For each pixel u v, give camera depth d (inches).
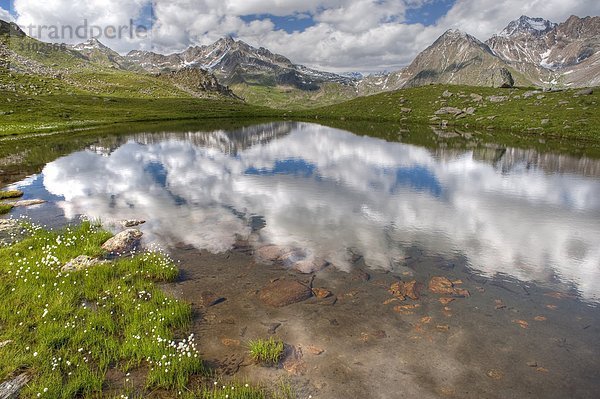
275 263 658.2
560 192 1218.0
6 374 362.0
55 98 5841.5
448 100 4682.6
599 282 597.6
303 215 959.6
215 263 655.8
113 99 6855.3
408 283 583.5
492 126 3353.8
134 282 572.1
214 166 1696.6
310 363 400.2
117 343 415.2
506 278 609.6
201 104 7854.3
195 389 358.6
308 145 2472.9
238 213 973.8
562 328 467.5
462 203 1083.9
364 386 367.6
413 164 1763.0
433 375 383.2
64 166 1657.2
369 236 805.2
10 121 3641.7
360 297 541.3
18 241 732.0
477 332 456.4
